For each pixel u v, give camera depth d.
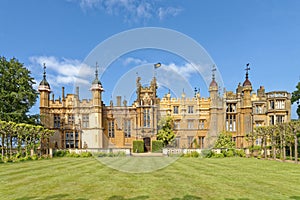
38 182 8.35
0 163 15.91
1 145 19.25
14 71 24.47
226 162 16.62
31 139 20.95
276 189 7.38
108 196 6.39
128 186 7.61
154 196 6.40
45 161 17.34
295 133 17.27
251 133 26.58
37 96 26.12
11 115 22.91
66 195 6.49
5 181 8.60
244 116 31.02
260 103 30.61
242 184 8.13
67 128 31.02
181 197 6.32
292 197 6.39
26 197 6.31
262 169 12.57
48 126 30.62
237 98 31.58
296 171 11.78
